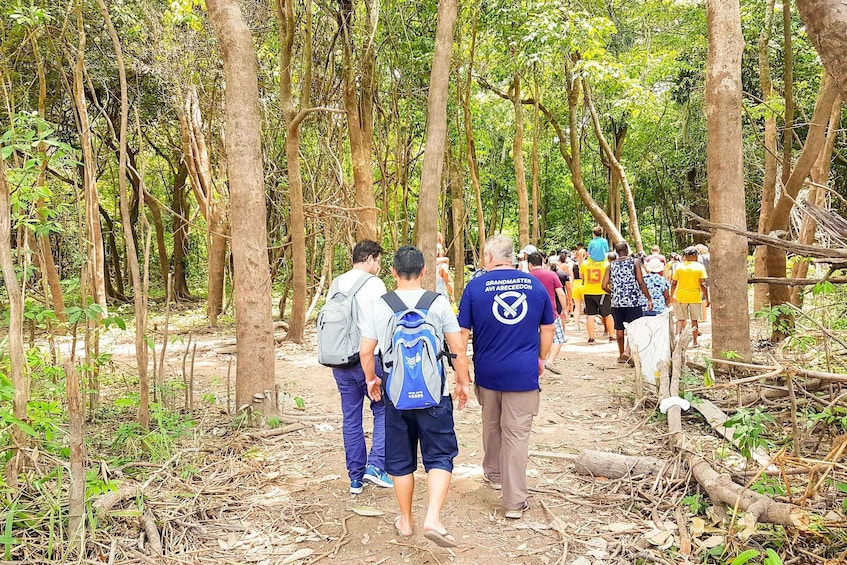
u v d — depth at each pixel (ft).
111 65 42.29
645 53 56.18
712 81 22.66
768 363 20.29
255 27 41.32
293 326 37.50
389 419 12.18
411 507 12.77
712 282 22.80
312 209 40.73
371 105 40.47
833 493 12.25
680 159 83.76
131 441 16.69
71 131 49.47
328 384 26.58
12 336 12.21
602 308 36.09
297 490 14.89
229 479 15.38
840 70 8.17
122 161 17.07
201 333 43.34
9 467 12.84
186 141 47.06
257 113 19.60
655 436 17.71
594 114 59.47
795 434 13.64
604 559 11.41
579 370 28.48
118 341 38.83
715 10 22.39
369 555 11.88
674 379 19.17
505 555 11.70
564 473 15.51
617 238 57.06
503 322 12.98
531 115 70.64
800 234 30.66
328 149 43.88
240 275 19.49
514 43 42.47
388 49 42.63
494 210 92.17
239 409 19.63
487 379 13.25
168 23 39.81
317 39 41.39
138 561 11.46
